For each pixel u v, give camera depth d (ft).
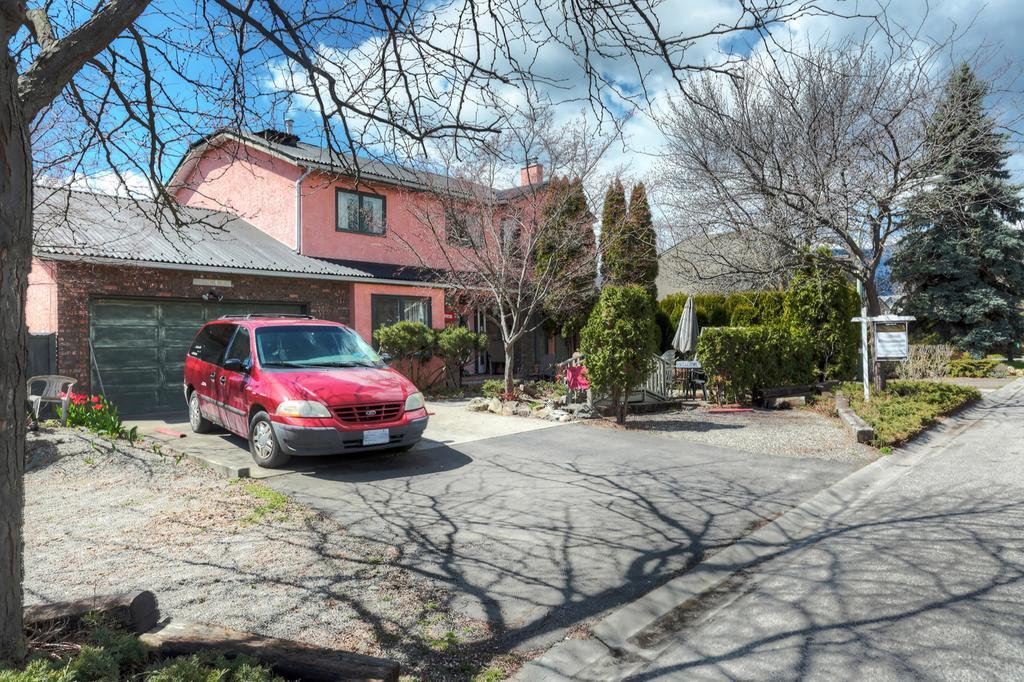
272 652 8.43
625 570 15.31
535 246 50.26
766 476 24.73
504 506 20.42
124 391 40.32
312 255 54.29
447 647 11.59
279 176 55.26
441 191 45.68
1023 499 20.85
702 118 43.16
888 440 30.04
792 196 41.73
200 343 33.50
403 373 54.54
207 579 14.34
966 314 93.35
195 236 47.50
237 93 15.94
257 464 25.91
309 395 24.56
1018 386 61.05
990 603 13.01
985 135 39.81
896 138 40.47
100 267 38.52
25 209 7.90
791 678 10.51
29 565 15.12
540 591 14.06
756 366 45.75
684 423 37.73
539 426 36.27
